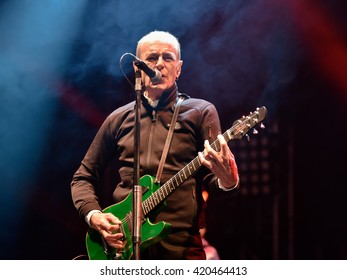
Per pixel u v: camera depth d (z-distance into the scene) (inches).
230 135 138.3
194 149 145.9
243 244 273.7
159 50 147.3
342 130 259.6
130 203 145.9
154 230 137.4
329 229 261.4
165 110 148.3
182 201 142.0
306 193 265.6
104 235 144.7
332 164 261.7
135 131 135.7
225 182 134.6
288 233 267.4
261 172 272.2
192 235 142.8
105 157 158.1
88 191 155.3
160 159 144.7
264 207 272.1
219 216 277.6
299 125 265.3
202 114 145.9
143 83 152.3
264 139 271.3
